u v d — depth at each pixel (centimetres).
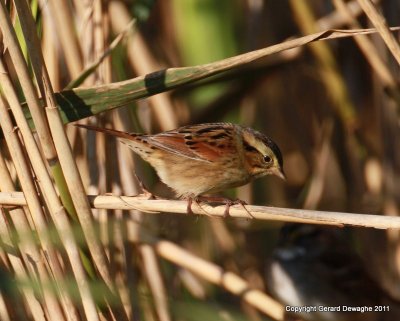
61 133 739
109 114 1030
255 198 1477
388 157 1337
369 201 1351
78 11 1028
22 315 852
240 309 1279
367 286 1365
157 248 1064
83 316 786
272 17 1420
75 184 750
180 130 1021
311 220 740
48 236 720
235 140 1030
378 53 1256
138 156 1115
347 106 1310
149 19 1359
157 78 784
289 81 1462
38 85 740
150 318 1005
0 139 848
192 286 1243
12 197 782
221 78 1166
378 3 1226
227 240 1360
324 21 1266
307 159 1482
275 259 1389
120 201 801
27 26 725
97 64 891
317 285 1370
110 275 779
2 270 771
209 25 1275
